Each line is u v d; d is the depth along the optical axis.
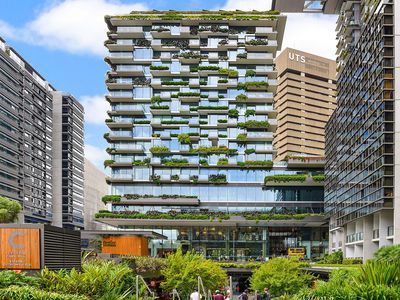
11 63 108.75
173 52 87.00
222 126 85.06
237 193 84.69
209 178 83.69
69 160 137.75
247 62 86.25
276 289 40.94
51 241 17.12
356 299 10.95
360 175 59.66
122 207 83.94
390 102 50.34
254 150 83.88
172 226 85.69
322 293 12.05
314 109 150.62
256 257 82.38
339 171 72.06
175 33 86.25
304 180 83.12
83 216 149.00
